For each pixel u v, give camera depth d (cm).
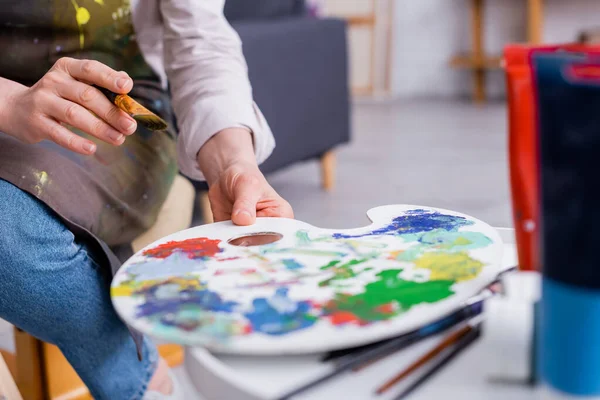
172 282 51
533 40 440
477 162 297
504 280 48
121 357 80
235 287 50
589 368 38
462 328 46
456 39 496
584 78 38
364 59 521
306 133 239
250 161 80
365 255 55
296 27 228
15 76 92
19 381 113
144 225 92
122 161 89
